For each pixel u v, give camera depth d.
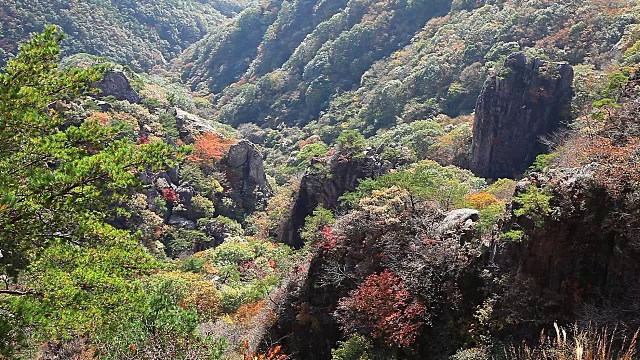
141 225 32.03
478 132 31.92
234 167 46.19
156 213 35.59
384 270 12.59
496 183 25.48
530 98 30.41
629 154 9.59
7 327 7.04
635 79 17.19
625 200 8.94
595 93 28.58
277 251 28.16
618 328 8.19
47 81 8.26
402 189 15.68
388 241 13.10
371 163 27.39
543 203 9.80
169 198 37.75
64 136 7.86
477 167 31.97
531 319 9.54
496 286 10.43
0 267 7.41
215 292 20.86
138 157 8.20
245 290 21.56
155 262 9.27
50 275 8.28
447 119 45.19
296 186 34.91
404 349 11.14
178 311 9.96
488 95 31.45
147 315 9.38
